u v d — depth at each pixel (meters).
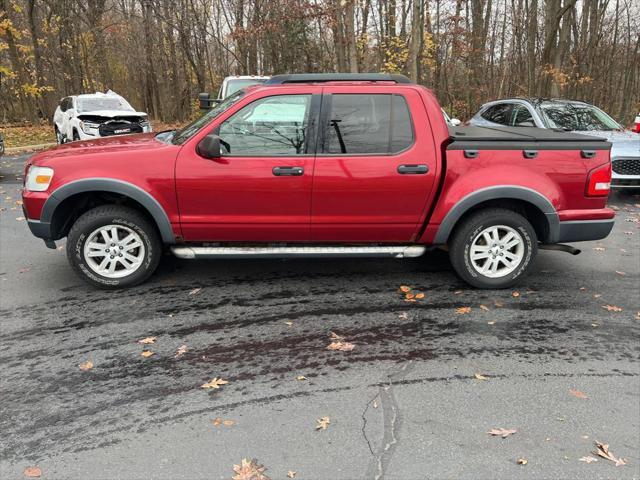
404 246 4.52
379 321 3.96
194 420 2.79
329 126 4.17
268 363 3.37
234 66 28.94
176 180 4.14
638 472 2.41
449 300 4.35
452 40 19.88
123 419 2.80
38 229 4.28
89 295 4.41
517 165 4.27
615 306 4.26
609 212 4.45
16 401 2.95
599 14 23.12
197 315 4.05
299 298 4.38
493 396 3.00
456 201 4.26
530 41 18.70
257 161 4.13
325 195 4.21
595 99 25.03
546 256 5.57
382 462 2.46
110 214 4.29
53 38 23.64
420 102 4.21
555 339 3.70
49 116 24.36
